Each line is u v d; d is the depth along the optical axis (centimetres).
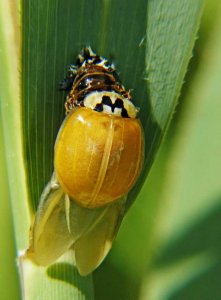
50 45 5
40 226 5
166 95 5
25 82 5
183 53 5
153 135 5
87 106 5
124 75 5
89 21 5
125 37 5
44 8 5
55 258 5
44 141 5
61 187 5
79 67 5
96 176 5
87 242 5
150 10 5
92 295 5
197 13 5
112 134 5
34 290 5
